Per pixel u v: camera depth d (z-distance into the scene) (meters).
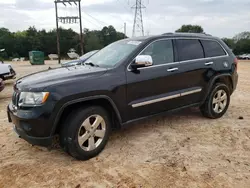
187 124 4.69
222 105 5.04
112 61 3.83
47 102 2.95
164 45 4.15
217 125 4.62
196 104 4.64
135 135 4.16
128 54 3.75
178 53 4.29
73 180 2.84
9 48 76.56
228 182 2.77
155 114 4.02
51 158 3.38
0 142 3.92
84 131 3.26
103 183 2.78
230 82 5.23
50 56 64.31
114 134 4.21
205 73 4.61
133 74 3.64
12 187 2.72
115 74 3.48
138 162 3.24
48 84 3.04
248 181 2.79
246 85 9.71
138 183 2.77
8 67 10.00
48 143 3.04
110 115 3.64
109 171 3.03
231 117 5.12
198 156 3.38
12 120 3.29
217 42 5.07
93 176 2.92
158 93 3.97
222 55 5.04
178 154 3.45
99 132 3.41
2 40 76.81
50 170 3.06
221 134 4.17
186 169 3.05
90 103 3.40
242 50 69.50
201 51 4.67
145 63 3.54
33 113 2.94
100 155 3.44
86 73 3.38
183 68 4.25
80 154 3.21
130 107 3.64
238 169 3.04
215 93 4.84
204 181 2.79
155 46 4.04
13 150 3.63
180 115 5.26
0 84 7.30
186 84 4.35
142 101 3.75
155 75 3.87
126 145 3.76
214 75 4.77
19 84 3.32
